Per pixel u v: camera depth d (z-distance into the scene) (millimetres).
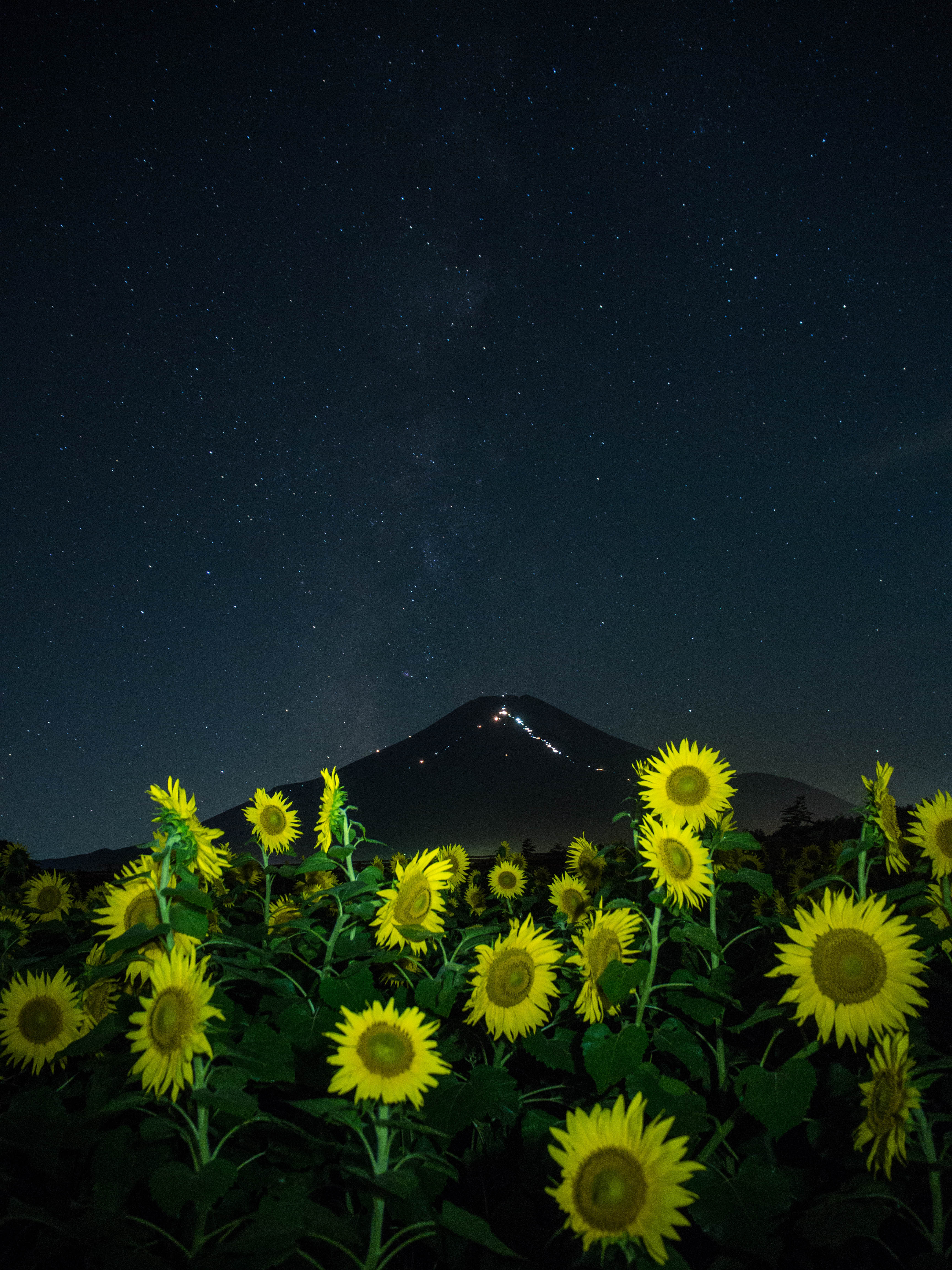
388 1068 2195
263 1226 2027
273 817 4309
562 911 4152
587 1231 1878
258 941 3600
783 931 3719
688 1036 2896
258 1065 2379
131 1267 2014
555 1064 2820
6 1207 2736
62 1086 3117
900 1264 2080
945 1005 3750
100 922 2852
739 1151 2596
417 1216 2324
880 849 2992
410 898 3268
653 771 3240
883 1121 2119
